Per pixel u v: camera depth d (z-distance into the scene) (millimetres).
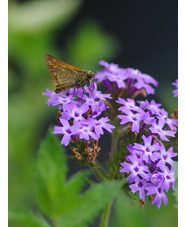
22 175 364
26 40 375
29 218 237
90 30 401
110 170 302
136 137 293
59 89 301
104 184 238
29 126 378
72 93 305
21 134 371
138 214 309
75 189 235
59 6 374
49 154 236
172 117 314
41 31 374
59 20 375
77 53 400
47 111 386
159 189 275
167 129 304
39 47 379
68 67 299
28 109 381
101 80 324
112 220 315
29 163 365
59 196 235
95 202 237
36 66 385
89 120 283
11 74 384
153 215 317
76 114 287
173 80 631
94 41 398
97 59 405
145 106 299
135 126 288
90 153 291
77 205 236
